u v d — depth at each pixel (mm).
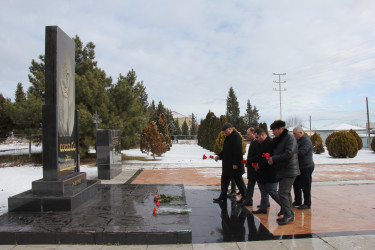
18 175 10008
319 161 13766
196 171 10789
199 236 3871
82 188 5410
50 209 4637
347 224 4371
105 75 16219
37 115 12711
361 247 3434
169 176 9602
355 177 9000
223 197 5926
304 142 5379
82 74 15508
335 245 3506
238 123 51406
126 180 8906
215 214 4961
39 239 3557
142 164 13258
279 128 4406
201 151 23859
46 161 5000
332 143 15648
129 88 15656
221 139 15797
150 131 15422
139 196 5648
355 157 15883
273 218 4711
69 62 5887
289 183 4383
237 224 4395
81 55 16312
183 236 3594
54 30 5227
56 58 5172
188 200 6039
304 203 5383
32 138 14547
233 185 6461
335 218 4703
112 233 3557
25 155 15844
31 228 3711
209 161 14453
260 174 4984
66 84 5660
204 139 27734
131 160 15273
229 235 3908
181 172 10555
